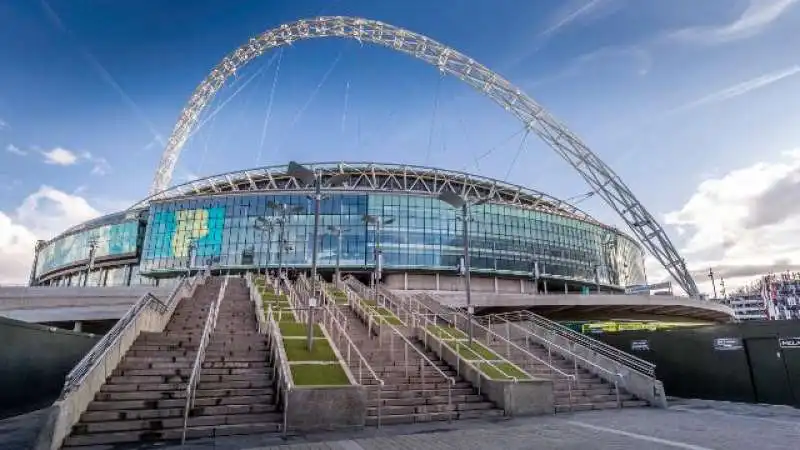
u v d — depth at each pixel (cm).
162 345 1494
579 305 4947
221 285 3095
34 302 3150
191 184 8862
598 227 9481
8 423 1255
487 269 7669
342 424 1142
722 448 927
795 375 1505
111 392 1156
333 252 7306
